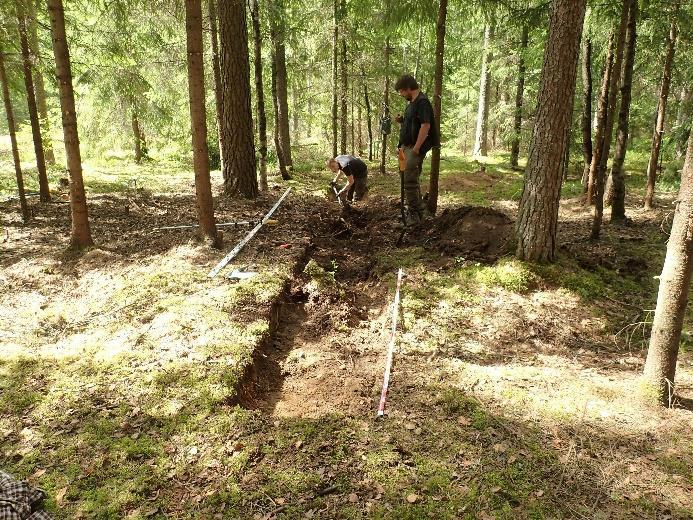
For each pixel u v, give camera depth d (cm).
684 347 454
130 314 482
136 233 749
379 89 1509
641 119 1639
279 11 1202
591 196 1012
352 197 1058
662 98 920
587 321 502
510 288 546
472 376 399
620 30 681
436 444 319
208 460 303
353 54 1394
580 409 355
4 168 1330
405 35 1311
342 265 673
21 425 334
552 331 483
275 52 1273
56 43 571
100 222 818
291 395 399
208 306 488
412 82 711
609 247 736
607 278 593
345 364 434
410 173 751
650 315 510
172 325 453
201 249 649
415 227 764
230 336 438
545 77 534
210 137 1639
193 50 587
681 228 327
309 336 488
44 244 700
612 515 268
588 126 1067
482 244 641
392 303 527
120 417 340
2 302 514
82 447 314
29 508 260
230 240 704
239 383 380
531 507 271
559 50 518
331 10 1286
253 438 321
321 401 383
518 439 324
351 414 351
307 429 330
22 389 371
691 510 271
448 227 720
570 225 883
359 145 1892
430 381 392
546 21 800
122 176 1366
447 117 2361
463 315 506
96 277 576
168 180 1307
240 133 995
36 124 925
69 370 394
